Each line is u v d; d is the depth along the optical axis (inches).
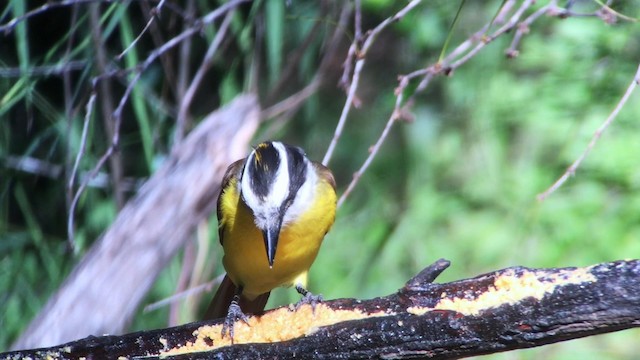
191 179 427.8
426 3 565.0
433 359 264.4
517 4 543.8
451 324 257.3
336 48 503.8
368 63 585.3
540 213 580.1
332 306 273.7
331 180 340.8
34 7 462.3
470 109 604.4
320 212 329.7
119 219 431.8
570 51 572.7
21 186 493.4
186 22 430.6
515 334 252.8
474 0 571.5
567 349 545.3
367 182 589.6
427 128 602.9
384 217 584.1
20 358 277.0
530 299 249.9
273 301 528.7
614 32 552.4
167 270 490.0
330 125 579.8
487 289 256.1
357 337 267.9
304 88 519.8
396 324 263.1
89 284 420.2
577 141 574.6
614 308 243.3
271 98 489.1
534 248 572.7
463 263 573.6
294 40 502.3
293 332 275.3
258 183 317.7
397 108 322.7
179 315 463.8
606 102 574.2
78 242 480.7
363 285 555.5
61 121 463.5
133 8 454.6
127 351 279.7
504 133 603.8
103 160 352.8
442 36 570.6
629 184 569.6
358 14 348.2
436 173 604.4
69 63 401.7
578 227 569.6
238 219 324.5
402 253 572.1
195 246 492.4
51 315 418.6
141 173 508.1
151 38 480.1
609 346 547.8
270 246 310.7
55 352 277.7
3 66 452.1
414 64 583.8
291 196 321.1
